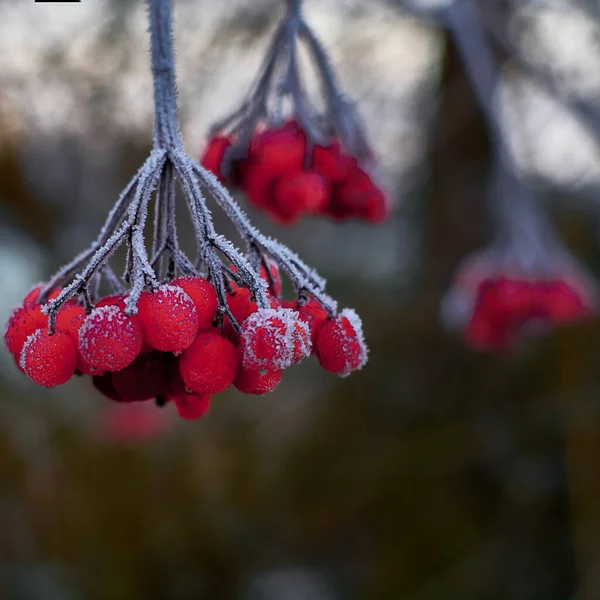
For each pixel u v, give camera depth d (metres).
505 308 2.96
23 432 4.80
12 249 5.11
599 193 4.65
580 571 4.29
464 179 5.17
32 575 4.38
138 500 5.05
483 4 3.61
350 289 5.73
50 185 4.73
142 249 1.05
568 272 3.06
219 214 4.86
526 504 4.62
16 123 4.36
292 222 1.92
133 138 4.25
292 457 5.41
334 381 5.50
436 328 5.08
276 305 1.12
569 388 4.54
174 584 4.94
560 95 3.49
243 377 1.08
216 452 5.55
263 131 1.78
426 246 5.42
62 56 3.85
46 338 1.07
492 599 4.45
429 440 4.96
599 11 3.63
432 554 4.74
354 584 5.02
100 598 4.57
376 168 2.02
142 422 4.96
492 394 4.89
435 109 5.26
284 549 5.21
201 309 1.07
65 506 4.78
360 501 5.04
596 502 4.35
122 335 1.00
